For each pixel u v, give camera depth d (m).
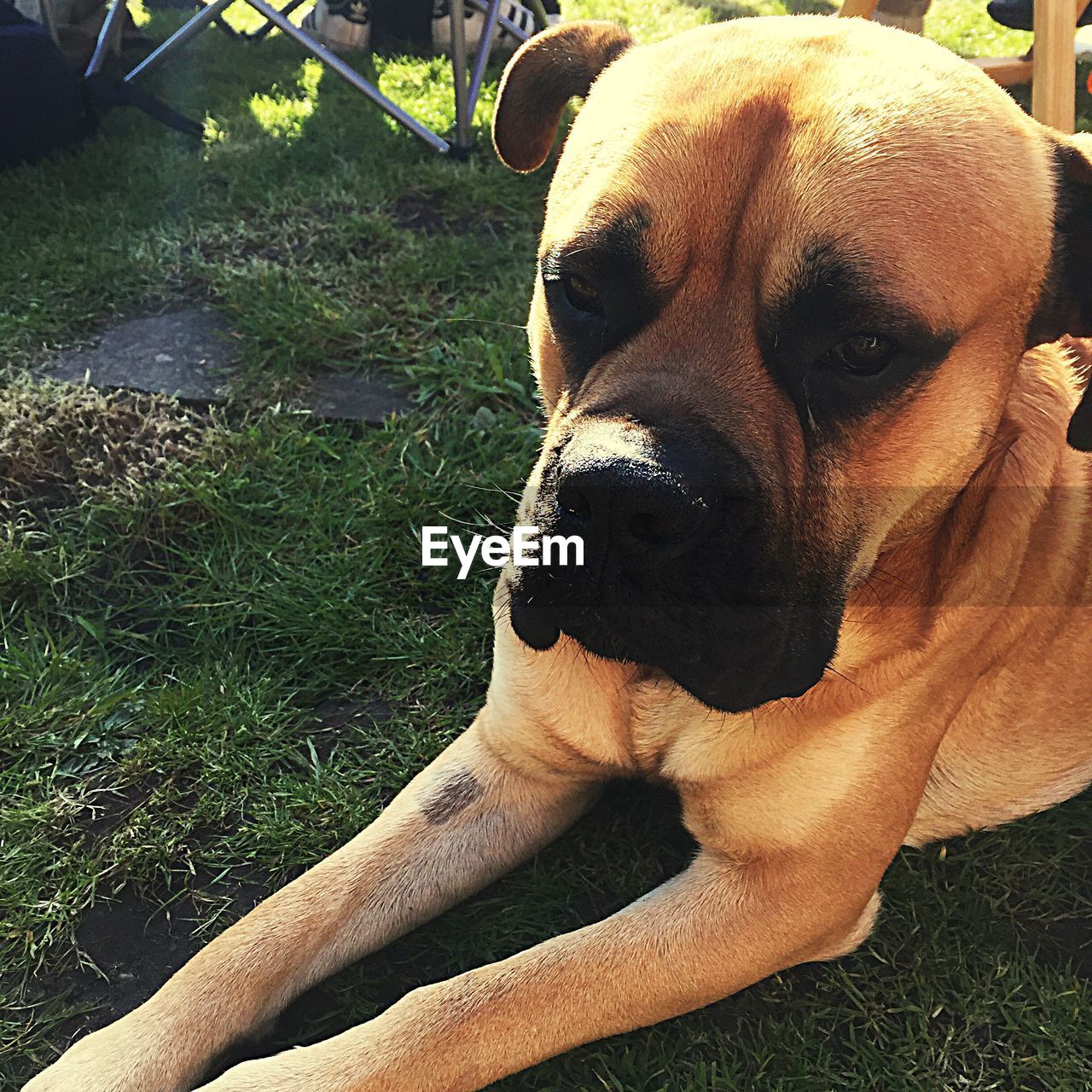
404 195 1.19
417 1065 0.43
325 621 0.68
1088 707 0.58
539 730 0.53
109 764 0.60
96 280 1.00
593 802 0.58
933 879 0.56
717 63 0.43
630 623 0.41
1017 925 0.54
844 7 1.04
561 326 0.46
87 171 1.20
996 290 0.42
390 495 0.77
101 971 0.51
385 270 1.03
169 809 0.58
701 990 0.47
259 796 0.59
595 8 1.90
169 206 1.14
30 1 1.26
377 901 0.51
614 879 0.55
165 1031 0.45
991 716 0.56
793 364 0.41
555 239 0.44
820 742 0.48
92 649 0.67
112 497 0.75
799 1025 0.50
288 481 0.79
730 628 0.41
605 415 0.41
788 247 0.40
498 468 0.80
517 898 0.54
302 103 1.42
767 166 0.40
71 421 0.80
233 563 0.72
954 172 0.40
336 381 0.90
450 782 0.55
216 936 0.52
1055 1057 0.49
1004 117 0.43
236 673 0.65
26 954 0.51
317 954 0.49
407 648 0.67
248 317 0.94
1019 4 1.29
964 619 0.50
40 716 0.62
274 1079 0.43
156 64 1.33
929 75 0.43
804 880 0.48
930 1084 0.48
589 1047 0.48
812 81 0.42
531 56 0.59
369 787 0.60
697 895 0.48
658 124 0.42
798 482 0.42
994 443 0.49
